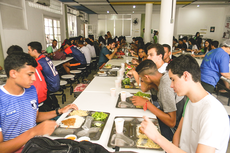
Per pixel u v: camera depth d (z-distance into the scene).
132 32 14.21
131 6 9.48
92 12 12.70
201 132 0.78
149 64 1.62
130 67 3.49
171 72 0.87
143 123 0.93
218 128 0.74
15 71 1.07
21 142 1.02
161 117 1.48
